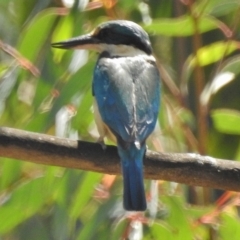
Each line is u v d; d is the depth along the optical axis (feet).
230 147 39.68
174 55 40.11
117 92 30.01
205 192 36.58
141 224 33.32
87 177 33.60
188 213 33.91
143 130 28.89
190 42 39.34
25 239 37.78
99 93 30.45
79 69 33.86
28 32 35.32
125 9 37.22
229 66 36.06
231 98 39.86
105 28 33.58
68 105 34.42
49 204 36.76
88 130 34.83
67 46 33.73
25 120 35.63
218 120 35.65
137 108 29.55
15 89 36.22
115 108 29.55
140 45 33.42
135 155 27.76
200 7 35.86
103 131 30.32
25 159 27.63
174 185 34.63
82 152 27.58
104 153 27.73
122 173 27.68
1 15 39.58
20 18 39.81
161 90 33.81
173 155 27.73
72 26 35.35
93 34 33.81
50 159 27.53
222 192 38.34
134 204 27.27
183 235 33.24
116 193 34.22
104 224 34.37
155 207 32.81
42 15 35.24
